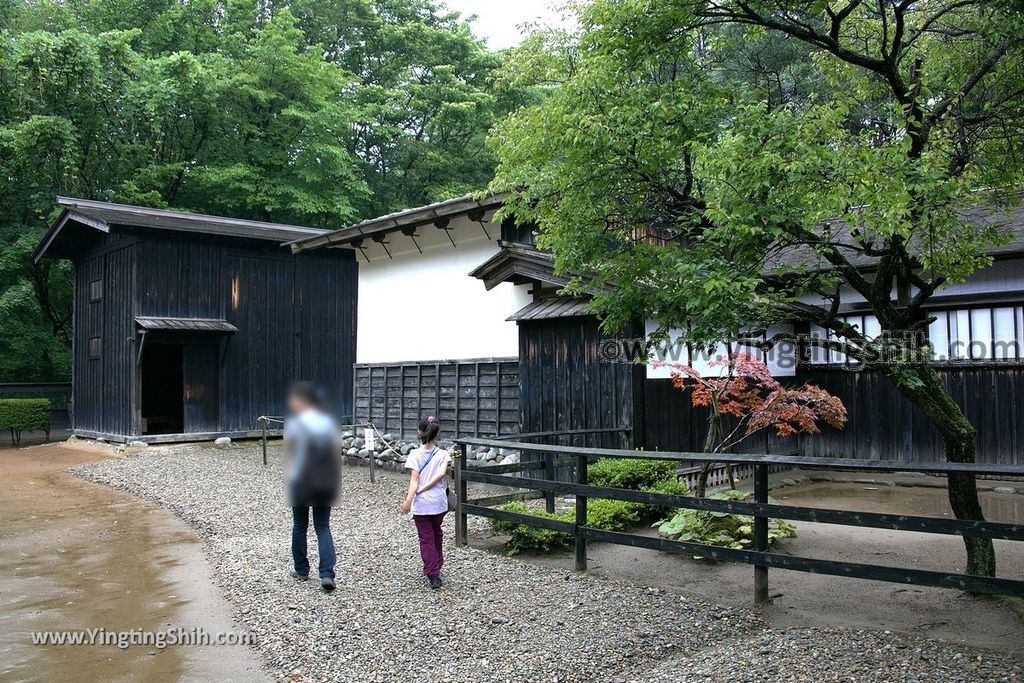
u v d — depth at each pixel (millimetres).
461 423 12914
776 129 4957
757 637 4707
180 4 25719
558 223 6234
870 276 10281
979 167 5973
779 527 7105
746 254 5059
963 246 5582
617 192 5902
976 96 6141
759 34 5992
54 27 23812
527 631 4887
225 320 16422
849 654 4289
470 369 12797
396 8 31328
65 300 22766
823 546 7012
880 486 10320
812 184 4805
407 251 14711
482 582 5992
